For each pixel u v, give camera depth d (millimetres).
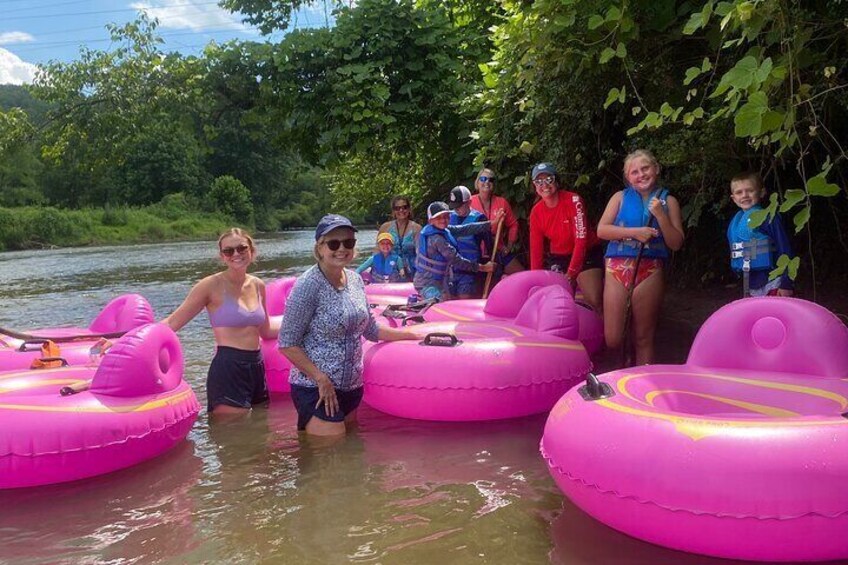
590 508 2727
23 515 3055
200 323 8039
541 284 5473
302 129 9797
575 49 4961
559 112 6328
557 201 6059
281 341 4070
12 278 16438
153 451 3699
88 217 46656
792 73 3301
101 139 11383
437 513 2926
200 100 10164
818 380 3186
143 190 62500
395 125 9422
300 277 4117
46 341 4680
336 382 4094
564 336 4664
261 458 3691
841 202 5996
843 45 4082
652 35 4992
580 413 2898
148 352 3795
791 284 4043
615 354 5648
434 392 4125
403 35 9242
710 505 2371
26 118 11578
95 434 3406
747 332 3533
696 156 5137
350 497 3121
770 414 3072
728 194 5562
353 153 9891
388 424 4211
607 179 7602
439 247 6629
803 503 2291
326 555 2602
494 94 7047
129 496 3240
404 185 14656
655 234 4457
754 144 3555
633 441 2584
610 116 6641
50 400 3479
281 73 9461
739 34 4191
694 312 6879
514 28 5590
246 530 2832
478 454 3637
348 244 4066
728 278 7477
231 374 4578
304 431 4129
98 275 16875
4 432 3254
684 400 3191
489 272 6910
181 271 17656
